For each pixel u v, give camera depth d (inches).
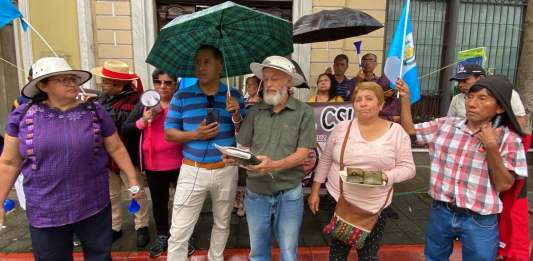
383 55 241.6
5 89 237.6
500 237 89.8
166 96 122.4
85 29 222.2
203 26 99.2
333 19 162.4
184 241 106.6
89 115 85.9
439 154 90.7
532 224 155.2
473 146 84.4
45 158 80.8
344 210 90.6
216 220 111.1
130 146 125.0
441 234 92.8
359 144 89.4
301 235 142.9
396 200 182.4
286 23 102.5
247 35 104.2
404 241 139.5
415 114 268.5
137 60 229.6
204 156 102.2
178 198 105.1
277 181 94.0
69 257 91.3
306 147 92.4
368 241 95.3
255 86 163.3
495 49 264.7
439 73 264.8
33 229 85.0
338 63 183.2
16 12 96.0
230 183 106.7
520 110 128.0
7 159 83.7
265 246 101.3
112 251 129.8
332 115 150.1
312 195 99.9
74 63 225.9
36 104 83.1
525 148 90.8
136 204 100.0
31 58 224.1
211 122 98.3
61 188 82.7
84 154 83.7
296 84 97.3
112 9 224.4
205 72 99.1
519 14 260.8
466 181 85.3
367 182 82.5
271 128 93.5
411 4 254.2
